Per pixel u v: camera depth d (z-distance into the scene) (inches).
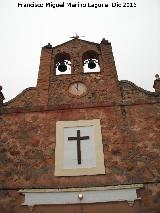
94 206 479.8
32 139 563.5
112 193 486.3
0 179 516.7
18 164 533.6
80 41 741.3
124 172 510.3
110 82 641.0
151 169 510.9
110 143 546.9
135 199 477.4
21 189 501.7
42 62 691.4
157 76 644.7
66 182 505.0
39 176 516.1
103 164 520.4
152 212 466.6
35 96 627.8
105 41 731.4
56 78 659.4
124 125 568.1
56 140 557.3
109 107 597.6
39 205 484.1
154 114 580.4
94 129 567.2
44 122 585.6
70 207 481.4
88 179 505.7
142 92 620.7
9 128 582.6
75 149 544.1
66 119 586.2
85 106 602.2
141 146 538.9
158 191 486.0
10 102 622.8
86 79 652.7
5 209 484.1
